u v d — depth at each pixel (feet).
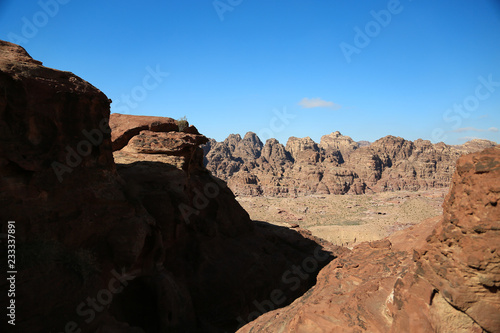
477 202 24.88
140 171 76.28
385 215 444.14
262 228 126.11
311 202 532.73
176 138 98.84
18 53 53.06
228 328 74.59
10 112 43.86
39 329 35.78
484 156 25.50
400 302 30.73
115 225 53.62
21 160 43.60
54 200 46.65
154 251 61.93
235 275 84.79
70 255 44.57
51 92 47.88
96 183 53.67
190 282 76.38
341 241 337.31
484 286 24.25
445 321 27.25
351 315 35.06
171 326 58.13
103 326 42.91
